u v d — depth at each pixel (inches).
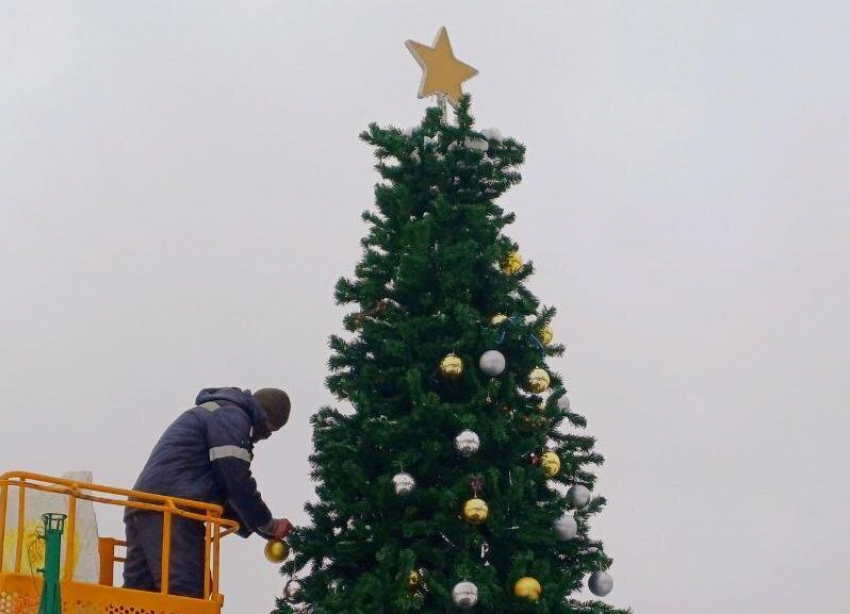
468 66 531.8
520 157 495.2
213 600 414.6
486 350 446.6
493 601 414.0
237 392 454.0
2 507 377.4
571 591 432.8
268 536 443.2
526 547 429.4
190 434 437.4
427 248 454.6
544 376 447.8
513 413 445.1
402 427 432.5
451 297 456.4
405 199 469.1
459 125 479.5
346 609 411.2
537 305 468.4
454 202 480.4
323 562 448.5
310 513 452.1
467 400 448.1
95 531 414.9
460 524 425.4
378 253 469.4
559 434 462.6
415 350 450.3
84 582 388.8
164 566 403.2
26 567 406.9
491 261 457.4
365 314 466.9
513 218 493.7
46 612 351.3
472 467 434.6
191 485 430.6
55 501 415.5
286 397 467.2
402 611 406.0
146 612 394.9
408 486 420.5
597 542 453.4
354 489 439.8
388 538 428.5
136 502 416.5
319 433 456.8
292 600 443.2
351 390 452.8
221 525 425.4
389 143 476.1
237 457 433.4
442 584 415.8
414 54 519.2
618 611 432.5
